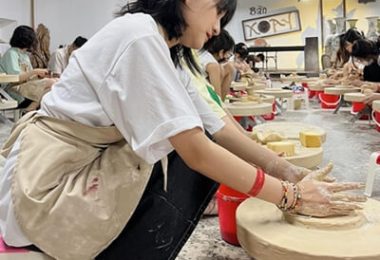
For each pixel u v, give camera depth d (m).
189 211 0.95
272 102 3.86
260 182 0.90
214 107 1.39
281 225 0.97
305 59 10.37
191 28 0.92
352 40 6.06
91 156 0.88
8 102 4.03
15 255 0.85
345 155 2.91
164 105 0.79
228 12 0.96
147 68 0.80
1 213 0.88
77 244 0.84
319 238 0.89
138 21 0.85
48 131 0.87
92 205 0.84
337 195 0.98
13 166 0.88
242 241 0.98
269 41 11.77
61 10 8.27
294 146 1.48
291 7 11.58
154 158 0.82
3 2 7.25
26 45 5.12
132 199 0.85
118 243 0.90
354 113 4.82
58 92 0.89
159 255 0.92
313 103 6.32
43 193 0.83
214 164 0.84
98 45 0.85
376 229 0.94
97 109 0.84
